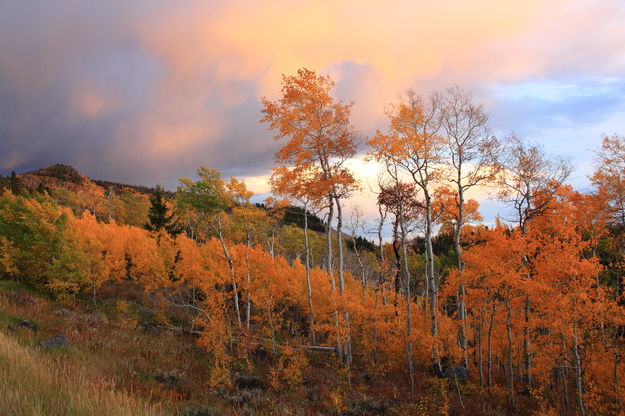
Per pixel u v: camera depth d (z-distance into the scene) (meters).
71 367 10.81
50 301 23.52
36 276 25.45
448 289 19.02
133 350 17.56
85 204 71.06
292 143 17.61
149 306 29.14
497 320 17.53
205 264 23.88
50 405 6.14
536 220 20.88
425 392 15.30
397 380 17.30
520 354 18.77
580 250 14.72
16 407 5.58
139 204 65.94
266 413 12.45
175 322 26.66
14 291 22.75
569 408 15.66
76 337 16.91
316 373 17.66
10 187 74.06
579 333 14.24
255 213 23.38
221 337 18.11
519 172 19.84
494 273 15.70
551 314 14.90
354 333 21.98
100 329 19.86
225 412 11.94
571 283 14.05
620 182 20.45
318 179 18.42
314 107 17.55
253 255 24.66
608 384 15.06
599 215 20.66
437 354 16.77
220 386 14.70
